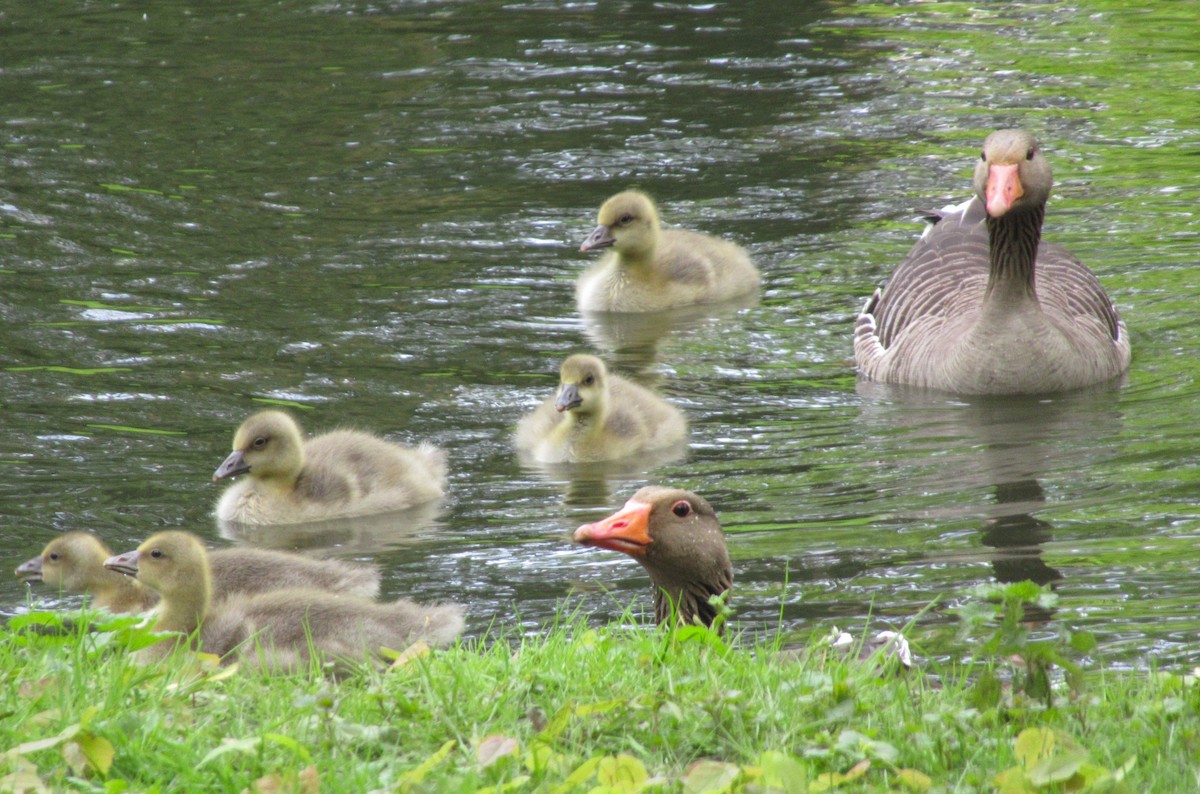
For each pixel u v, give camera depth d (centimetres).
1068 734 705
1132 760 671
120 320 1705
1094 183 2183
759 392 1541
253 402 1485
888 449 1345
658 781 661
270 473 1270
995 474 1259
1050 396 1482
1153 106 2575
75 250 1950
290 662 947
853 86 2753
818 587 1031
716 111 2605
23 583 1129
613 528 919
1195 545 1072
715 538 933
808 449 1359
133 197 2173
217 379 1544
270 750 721
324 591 1034
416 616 991
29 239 1988
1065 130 2456
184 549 981
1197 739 710
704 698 755
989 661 849
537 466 1365
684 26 3216
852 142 2420
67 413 1450
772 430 1422
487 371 1589
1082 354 1498
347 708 777
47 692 764
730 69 2880
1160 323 1680
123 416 1447
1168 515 1138
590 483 1312
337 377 1558
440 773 686
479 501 1287
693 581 934
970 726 738
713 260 1864
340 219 2089
